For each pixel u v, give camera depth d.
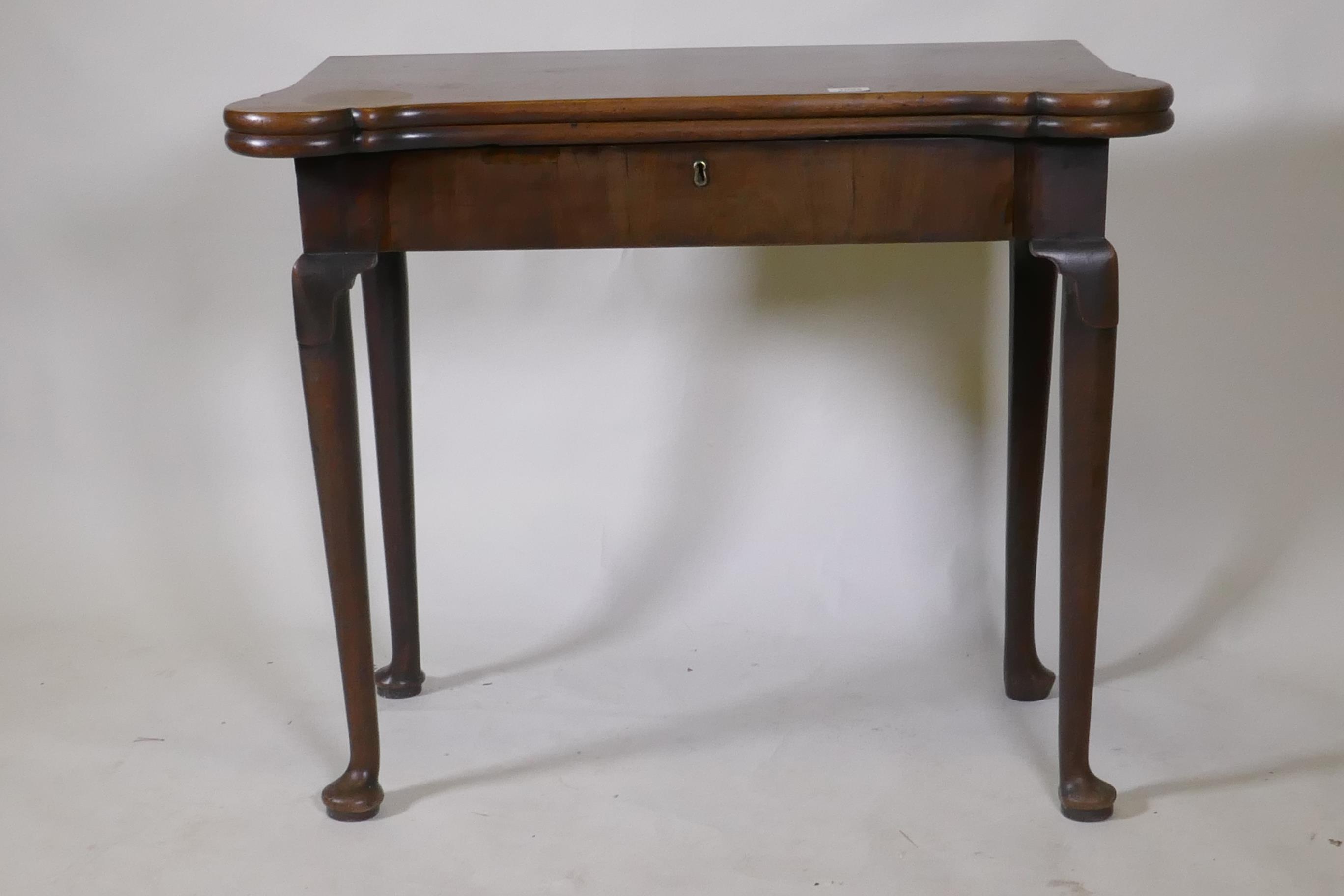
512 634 1.85
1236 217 1.75
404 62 1.56
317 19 1.77
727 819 1.41
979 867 1.32
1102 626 1.80
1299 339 1.77
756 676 1.73
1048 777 1.47
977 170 1.22
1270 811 1.40
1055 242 1.23
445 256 1.83
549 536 1.90
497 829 1.40
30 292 1.86
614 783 1.48
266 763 1.54
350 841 1.39
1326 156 1.72
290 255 1.84
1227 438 1.81
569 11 1.76
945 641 1.81
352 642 1.38
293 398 1.88
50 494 1.93
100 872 1.34
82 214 1.84
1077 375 1.26
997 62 1.41
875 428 1.84
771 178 1.23
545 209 1.24
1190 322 1.79
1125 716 1.59
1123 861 1.32
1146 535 1.84
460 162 1.23
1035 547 1.59
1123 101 1.14
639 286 1.82
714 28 1.76
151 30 1.78
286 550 1.93
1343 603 1.77
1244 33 1.70
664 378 1.85
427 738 1.58
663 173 1.23
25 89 1.80
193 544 1.93
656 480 1.88
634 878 1.32
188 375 1.88
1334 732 1.54
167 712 1.66
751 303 1.82
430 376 1.87
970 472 1.84
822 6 1.74
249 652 1.81
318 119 1.16
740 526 1.88
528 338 1.85
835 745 1.55
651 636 1.84
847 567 1.88
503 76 1.40
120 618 1.90
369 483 1.90
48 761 1.55
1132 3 1.71
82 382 1.89
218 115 1.80
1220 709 1.60
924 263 1.79
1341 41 1.69
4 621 1.89
